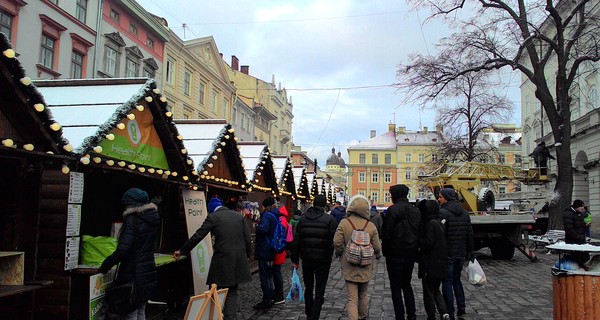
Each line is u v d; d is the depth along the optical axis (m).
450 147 35.94
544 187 24.73
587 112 31.16
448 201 7.75
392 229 6.77
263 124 57.84
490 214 16.50
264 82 60.12
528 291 10.18
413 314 6.96
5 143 4.43
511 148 83.38
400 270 6.78
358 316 6.76
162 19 33.75
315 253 6.95
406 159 103.06
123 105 6.03
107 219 7.43
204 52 39.66
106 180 7.40
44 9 20.64
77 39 22.91
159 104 6.83
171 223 8.37
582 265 5.88
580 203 10.48
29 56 19.78
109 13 25.86
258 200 15.23
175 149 7.43
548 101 21.58
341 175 128.88
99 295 5.40
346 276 6.60
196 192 8.41
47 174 5.36
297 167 24.05
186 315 4.66
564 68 21.27
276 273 8.81
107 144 5.86
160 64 31.84
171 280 8.06
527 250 16.11
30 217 5.17
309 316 6.96
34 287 4.82
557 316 5.82
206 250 8.44
